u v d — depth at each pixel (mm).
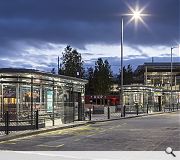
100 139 21609
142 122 37688
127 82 103750
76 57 71812
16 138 22328
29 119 27297
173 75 111375
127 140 21016
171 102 77062
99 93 80688
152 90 66312
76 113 37844
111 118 43219
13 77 27469
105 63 83000
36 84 29000
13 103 27266
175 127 30734
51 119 31172
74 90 36125
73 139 21672
